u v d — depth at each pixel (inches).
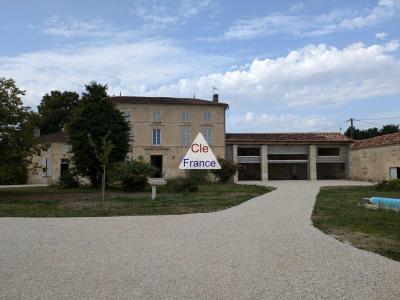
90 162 1090.7
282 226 410.6
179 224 427.8
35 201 705.6
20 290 204.4
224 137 1769.2
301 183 1448.1
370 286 210.8
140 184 962.1
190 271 239.9
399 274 232.4
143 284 214.5
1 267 249.3
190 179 932.0
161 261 264.2
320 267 249.1
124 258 272.7
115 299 191.3
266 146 1813.5
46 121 2316.7
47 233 372.5
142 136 1711.4
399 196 772.6
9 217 491.2
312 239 339.9
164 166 1723.7
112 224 429.7
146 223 436.5
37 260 267.3
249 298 193.0
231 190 947.3
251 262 261.9
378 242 323.3
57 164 1686.8
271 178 1873.8
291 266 251.9
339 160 1875.0
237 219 463.5
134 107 1715.1
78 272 237.6
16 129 857.5
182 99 1830.7
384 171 1551.4
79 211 540.7
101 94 1134.4
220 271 240.1
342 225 409.1
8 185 1498.5
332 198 727.7
